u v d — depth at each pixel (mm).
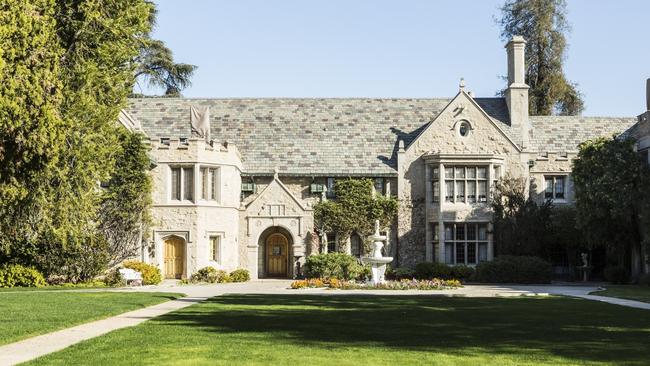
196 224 38594
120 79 25844
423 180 43031
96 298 24125
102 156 25047
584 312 20906
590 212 37625
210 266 38344
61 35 23391
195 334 15227
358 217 41969
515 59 46281
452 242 42250
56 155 21062
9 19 19250
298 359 12188
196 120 41562
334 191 43000
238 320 18031
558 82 61781
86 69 23141
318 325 17047
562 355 12922
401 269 41031
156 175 38844
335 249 42438
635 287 34344
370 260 34531
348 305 23078
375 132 45250
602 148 37750
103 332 15688
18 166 21297
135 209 35156
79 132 23219
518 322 18156
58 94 20938
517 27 62750
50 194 22828
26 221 24547
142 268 34875
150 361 11930
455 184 42344
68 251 32656
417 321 18234
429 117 46250
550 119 47500
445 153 42500
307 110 46812
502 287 34312
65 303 21984
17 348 13461
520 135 45281
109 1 24453
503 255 39375
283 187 41344
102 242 33500
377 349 13359
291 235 41250
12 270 31734
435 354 12867
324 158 43656
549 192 44031
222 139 44875
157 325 16828
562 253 43812
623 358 12648
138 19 25500
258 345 13719
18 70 19453
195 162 38844
